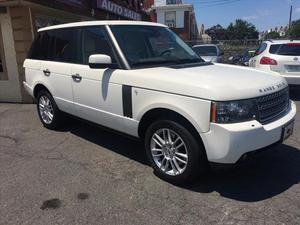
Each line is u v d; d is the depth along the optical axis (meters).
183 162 3.71
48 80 5.57
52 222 3.19
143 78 3.88
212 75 3.76
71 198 3.60
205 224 3.11
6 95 8.91
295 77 8.29
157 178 4.04
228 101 3.27
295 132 5.64
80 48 4.95
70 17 10.73
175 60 4.58
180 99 3.50
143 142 4.27
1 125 6.50
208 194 3.63
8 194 3.71
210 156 3.39
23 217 3.28
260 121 3.47
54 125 5.93
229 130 3.22
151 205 3.44
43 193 3.72
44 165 4.48
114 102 4.30
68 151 4.98
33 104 8.59
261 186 3.78
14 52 8.55
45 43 5.81
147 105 3.83
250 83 3.58
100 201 3.53
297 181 3.89
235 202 3.46
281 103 3.85
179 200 3.53
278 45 8.59
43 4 8.20
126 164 4.47
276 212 3.27
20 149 5.12
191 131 3.55
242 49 26.55
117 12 13.55
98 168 4.36
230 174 4.06
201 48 14.61
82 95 4.85
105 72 4.37
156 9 35.31
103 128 4.79
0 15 8.39
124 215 3.28
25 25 8.36
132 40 4.53
